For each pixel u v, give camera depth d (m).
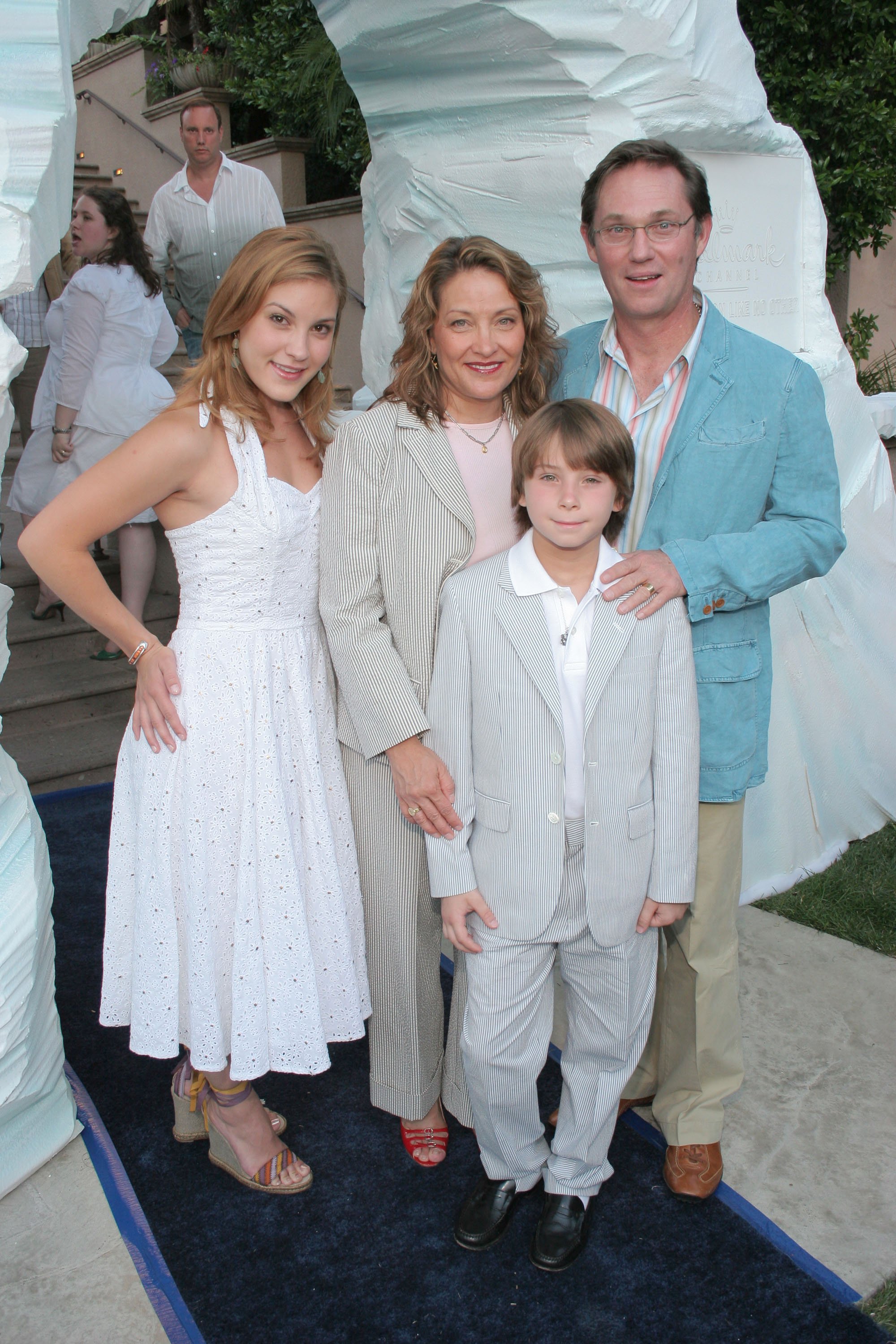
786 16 4.64
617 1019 1.79
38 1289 1.79
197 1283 1.81
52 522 1.65
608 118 2.50
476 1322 1.72
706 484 1.83
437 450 1.79
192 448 1.68
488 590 1.70
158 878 1.79
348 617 1.79
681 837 1.76
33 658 4.32
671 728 1.74
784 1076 2.34
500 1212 1.90
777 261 2.99
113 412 4.05
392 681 1.77
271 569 1.76
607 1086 1.83
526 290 1.74
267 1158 2.03
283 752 1.81
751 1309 1.74
